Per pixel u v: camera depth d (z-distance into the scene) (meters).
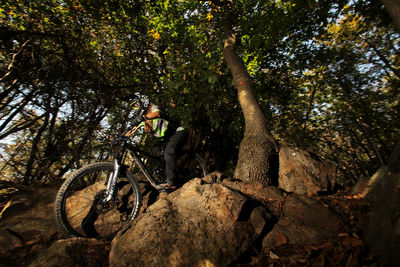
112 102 4.89
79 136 4.72
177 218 1.92
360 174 5.28
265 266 1.51
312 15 5.09
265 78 6.03
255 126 2.81
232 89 4.34
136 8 5.67
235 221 1.79
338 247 1.52
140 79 6.31
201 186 2.10
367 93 4.59
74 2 4.73
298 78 5.96
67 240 1.93
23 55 3.60
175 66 4.80
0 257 1.81
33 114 4.26
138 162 2.67
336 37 5.26
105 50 5.44
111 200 2.43
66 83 3.98
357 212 1.86
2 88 3.63
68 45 4.39
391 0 2.39
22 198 2.51
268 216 1.91
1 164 4.07
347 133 5.02
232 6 4.96
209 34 5.89
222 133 4.82
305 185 2.29
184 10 6.04
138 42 6.37
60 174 4.97
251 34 5.39
